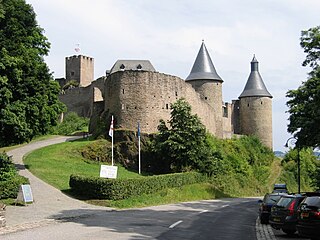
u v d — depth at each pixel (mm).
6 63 30266
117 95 61312
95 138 61000
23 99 33781
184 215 24734
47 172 40906
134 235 15266
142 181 35656
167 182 42156
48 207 25812
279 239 15906
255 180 70875
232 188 58906
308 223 13555
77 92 93750
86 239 13797
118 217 22203
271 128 96438
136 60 90812
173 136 52625
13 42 33438
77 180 32719
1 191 26969
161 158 55000
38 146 57594
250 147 82938
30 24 37938
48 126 40250
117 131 57906
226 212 28719
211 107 79188
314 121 31844
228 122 93562
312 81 31984
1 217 16906
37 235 14633
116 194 31391
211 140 68562
